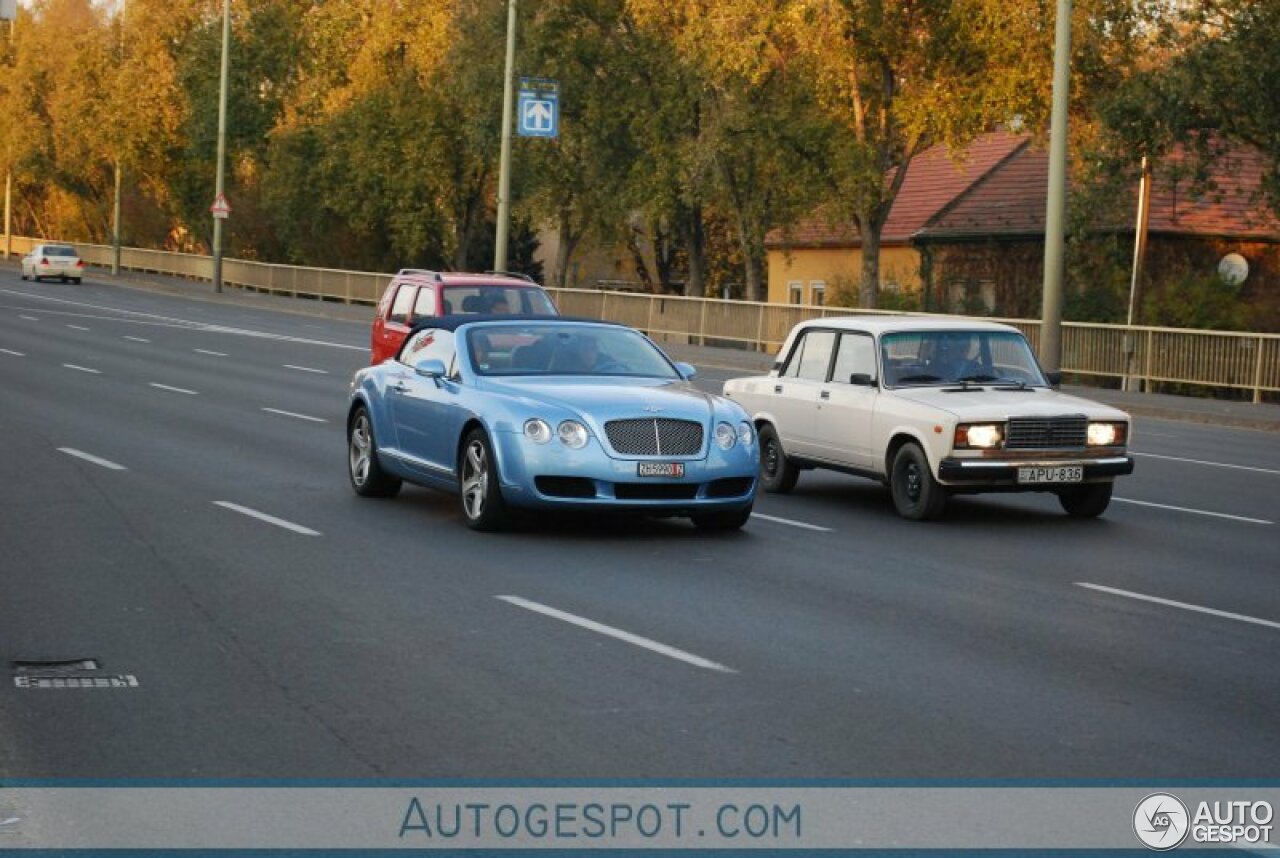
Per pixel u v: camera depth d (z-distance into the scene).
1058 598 25.31
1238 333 72.69
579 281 166.12
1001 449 33.31
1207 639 22.38
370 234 162.50
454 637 21.38
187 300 146.88
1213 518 35.94
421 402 32.56
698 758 16.11
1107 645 21.80
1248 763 16.22
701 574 26.61
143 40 180.88
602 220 126.12
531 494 29.45
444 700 18.16
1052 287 68.19
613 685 18.91
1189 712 18.20
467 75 122.44
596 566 27.09
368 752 16.20
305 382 65.44
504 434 29.80
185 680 19.00
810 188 98.56
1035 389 35.75
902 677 19.58
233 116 168.62
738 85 98.88
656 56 113.00
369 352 86.38
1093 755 16.41
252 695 18.33
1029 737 17.02
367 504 33.75
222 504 33.06
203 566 26.20
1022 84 89.38
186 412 51.78
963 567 28.11
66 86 199.50
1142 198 85.44
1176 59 72.19
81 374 64.75
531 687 18.78
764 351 97.38
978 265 109.25
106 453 40.81
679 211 118.44
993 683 19.38
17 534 28.88
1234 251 100.88
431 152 142.25
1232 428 64.75
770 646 21.17
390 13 147.88
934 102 90.38
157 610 22.81
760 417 38.56
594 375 32.38
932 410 33.53
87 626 21.73
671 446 29.77
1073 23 85.94
